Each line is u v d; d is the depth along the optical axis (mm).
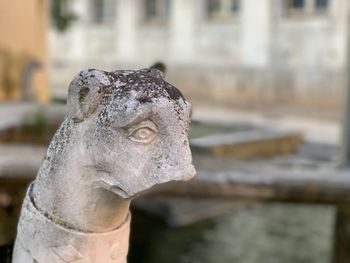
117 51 15766
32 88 6750
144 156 859
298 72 12250
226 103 13086
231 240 5473
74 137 922
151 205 5914
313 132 8844
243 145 5566
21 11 6723
